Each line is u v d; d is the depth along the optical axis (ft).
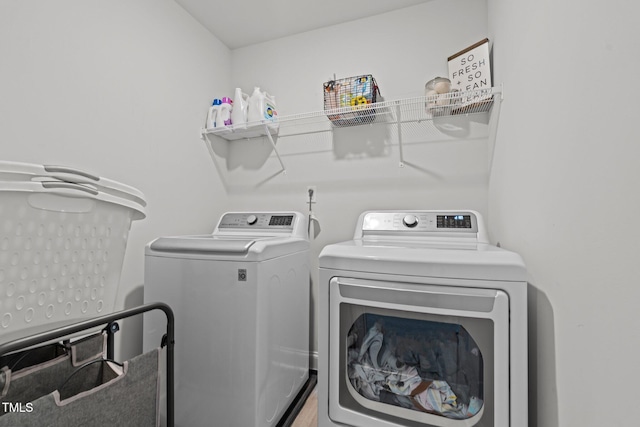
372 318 3.59
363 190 7.02
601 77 1.93
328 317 3.60
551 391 2.74
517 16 3.86
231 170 8.23
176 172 6.52
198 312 4.68
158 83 6.09
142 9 5.76
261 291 4.51
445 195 6.41
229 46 8.24
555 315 2.66
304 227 6.56
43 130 4.17
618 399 1.74
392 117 6.84
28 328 3.05
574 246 2.30
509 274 2.91
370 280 3.39
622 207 1.71
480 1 6.28
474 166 6.24
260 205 7.91
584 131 2.16
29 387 3.24
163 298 4.90
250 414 4.39
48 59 4.24
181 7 6.75
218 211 7.82
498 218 5.06
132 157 5.51
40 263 3.10
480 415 3.12
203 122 7.34
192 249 4.76
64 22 4.44
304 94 7.64
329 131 7.36
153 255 4.99
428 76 6.59
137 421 3.44
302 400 5.79
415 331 3.43
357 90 6.25
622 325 1.72
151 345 4.96
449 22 6.48
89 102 4.78
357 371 3.64
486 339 3.05
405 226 5.52
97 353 3.90
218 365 4.56
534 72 3.21
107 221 3.76
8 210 2.80
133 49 5.56
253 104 7.23
